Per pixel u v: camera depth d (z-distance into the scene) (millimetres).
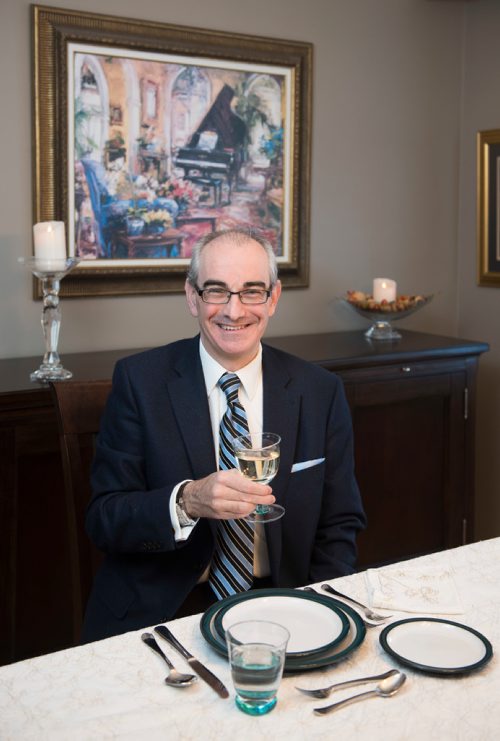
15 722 1085
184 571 1735
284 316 3412
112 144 2916
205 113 3080
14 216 2789
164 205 3049
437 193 3750
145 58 2934
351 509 1911
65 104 2801
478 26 3658
